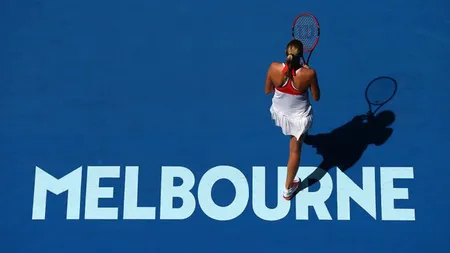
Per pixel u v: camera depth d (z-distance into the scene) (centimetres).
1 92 2183
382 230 2014
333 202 2048
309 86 1862
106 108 2169
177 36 2264
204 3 2303
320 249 1994
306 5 2292
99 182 2077
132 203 2053
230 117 2153
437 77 2192
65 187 2070
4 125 2144
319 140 2128
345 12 2278
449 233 2008
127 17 2286
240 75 2211
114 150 2114
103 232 2023
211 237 2011
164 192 2067
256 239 2005
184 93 2188
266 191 2066
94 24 2278
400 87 2183
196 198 2061
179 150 2114
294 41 1812
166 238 2012
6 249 2005
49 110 2167
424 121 2141
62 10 2294
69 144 2123
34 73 2212
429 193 2053
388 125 2138
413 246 1995
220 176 2083
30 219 2038
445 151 2103
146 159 2103
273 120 2148
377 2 2292
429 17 2267
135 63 2230
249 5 2297
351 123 2144
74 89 2194
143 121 2152
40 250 2005
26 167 2094
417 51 2225
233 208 2047
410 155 2097
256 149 2112
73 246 2008
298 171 2092
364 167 2084
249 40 2256
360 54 2225
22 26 2269
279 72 1823
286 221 2028
